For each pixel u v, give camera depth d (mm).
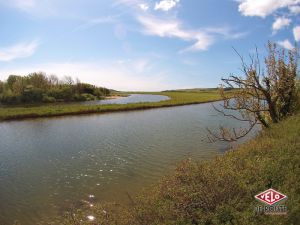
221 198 7883
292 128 12641
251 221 6617
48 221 11820
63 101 88625
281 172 8500
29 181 16703
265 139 13000
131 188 14914
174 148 23094
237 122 37531
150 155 21234
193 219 7645
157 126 35562
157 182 14219
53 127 37281
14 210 12992
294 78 16531
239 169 9969
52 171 18422
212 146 23016
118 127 35531
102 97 107375
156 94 147750
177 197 8516
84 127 36469
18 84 85750
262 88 15875
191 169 10344
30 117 49156
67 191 14969
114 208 11398
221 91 16219
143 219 8078
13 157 22281
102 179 16516
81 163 19953
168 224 7348
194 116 46062
